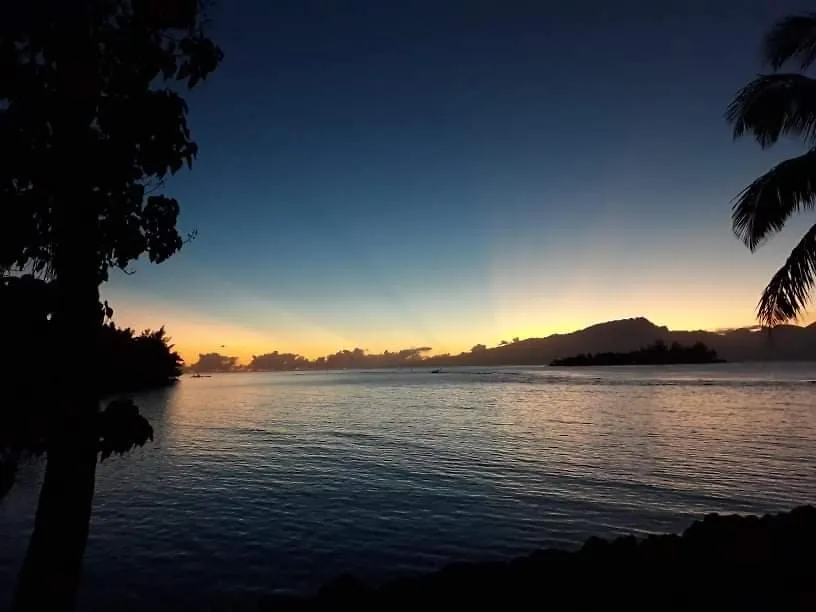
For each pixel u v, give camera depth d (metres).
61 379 2.92
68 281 3.00
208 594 10.63
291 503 18.05
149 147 3.13
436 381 160.50
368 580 11.49
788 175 12.59
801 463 25.11
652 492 19.69
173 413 58.25
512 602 8.88
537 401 69.50
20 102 2.85
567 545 13.88
